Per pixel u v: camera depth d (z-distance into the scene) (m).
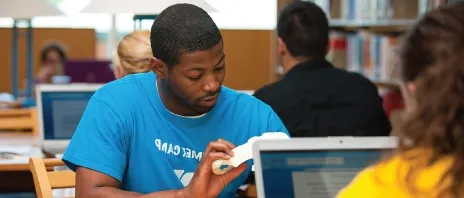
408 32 1.11
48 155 3.44
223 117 1.76
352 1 4.56
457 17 1.06
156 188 1.73
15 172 3.67
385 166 1.11
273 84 2.90
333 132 2.82
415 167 1.07
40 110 3.49
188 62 1.60
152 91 1.74
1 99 5.35
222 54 1.64
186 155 1.73
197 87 1.63
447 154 1.06
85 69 5.24
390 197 1.09
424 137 1.06
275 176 1.38
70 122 3.51
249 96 1.84
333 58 4.73
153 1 3.07
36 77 6.38
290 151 1.39
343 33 4.79
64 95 3.52
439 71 1.04
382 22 4.25
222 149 1.51
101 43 6.77
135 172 1.72
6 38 6.40
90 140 1.69
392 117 4.20
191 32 1.60
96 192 1.64
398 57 1.13
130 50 2.45
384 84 4.47
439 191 1.05
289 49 2.95
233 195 1.78
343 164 1.41
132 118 1.71
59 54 6.02
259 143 1.38
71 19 6.82
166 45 1.62
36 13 4.34
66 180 2.19
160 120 1.72
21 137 4.09
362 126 2.84
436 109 1.05
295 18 2.94
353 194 1.12
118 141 1.70
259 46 4.99
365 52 4.49
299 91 2.85
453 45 1.04
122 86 1.75
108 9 3.08
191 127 1.73
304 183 1.39
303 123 2.82
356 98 2.87
